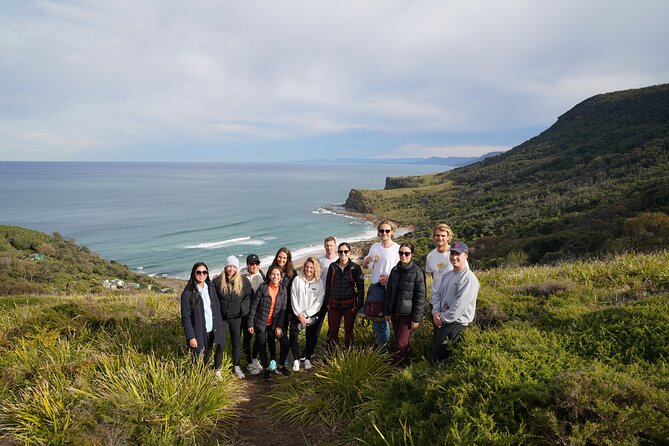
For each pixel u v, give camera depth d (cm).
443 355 451
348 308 546
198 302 503
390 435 335
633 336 412
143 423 390
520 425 299
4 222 9125
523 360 379
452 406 329
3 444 369
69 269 4966
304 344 662
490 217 7875
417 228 9769
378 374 469
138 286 4488
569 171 10544
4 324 649
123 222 9181
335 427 413
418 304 477
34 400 406
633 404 291
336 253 606
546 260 2694
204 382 451
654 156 8219
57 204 12550
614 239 2216
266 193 17825
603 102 17575
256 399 500
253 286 582
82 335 604
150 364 468
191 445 388
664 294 512
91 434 367
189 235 7750
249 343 602
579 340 423
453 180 15862
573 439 274
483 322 541
